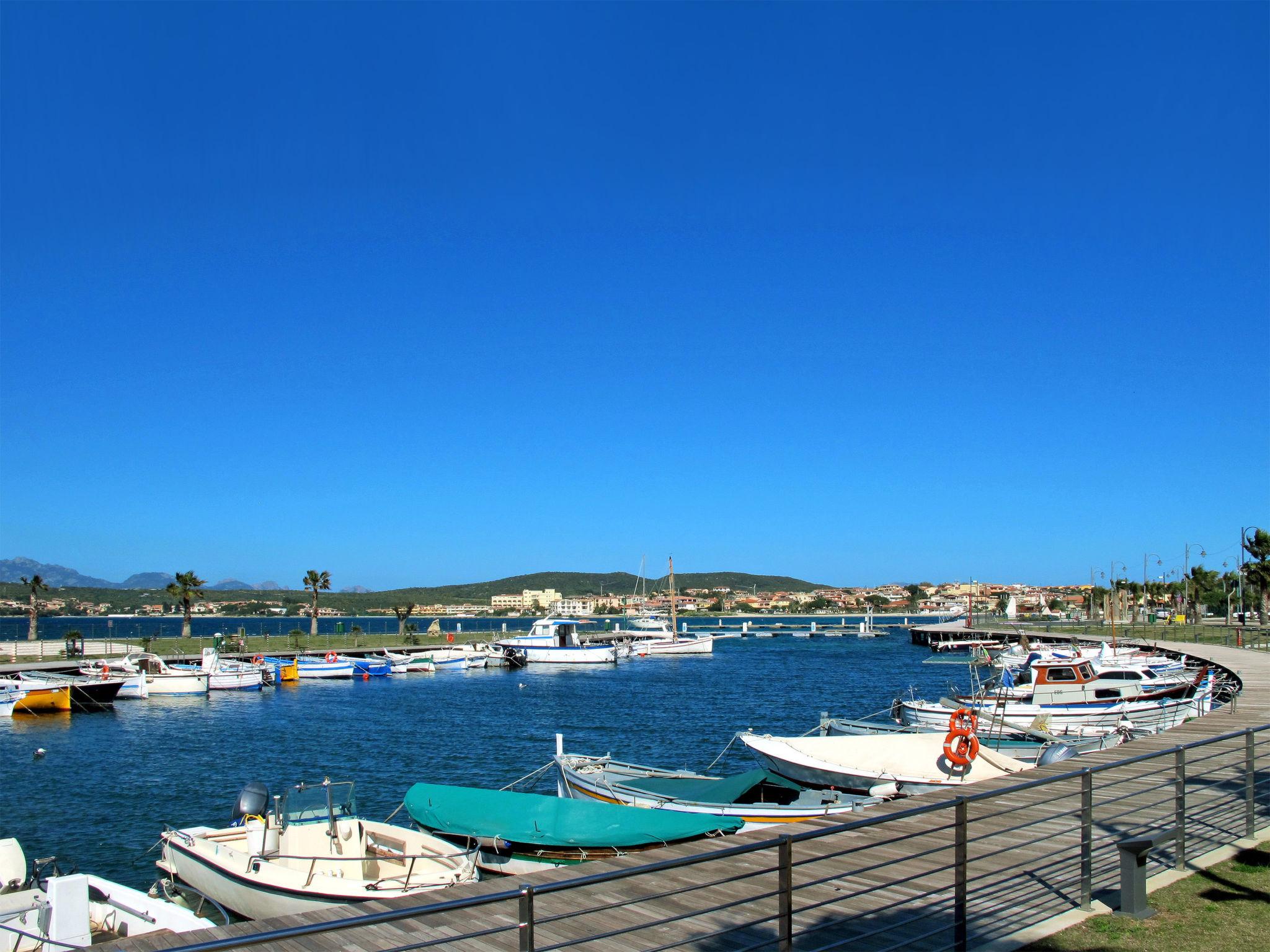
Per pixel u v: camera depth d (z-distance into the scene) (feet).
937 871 29.73
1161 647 229.86
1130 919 32.65
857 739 77.25
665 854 44.91
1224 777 59.88
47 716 189.88
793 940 32.01
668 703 217.77
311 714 194.90
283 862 59.72
